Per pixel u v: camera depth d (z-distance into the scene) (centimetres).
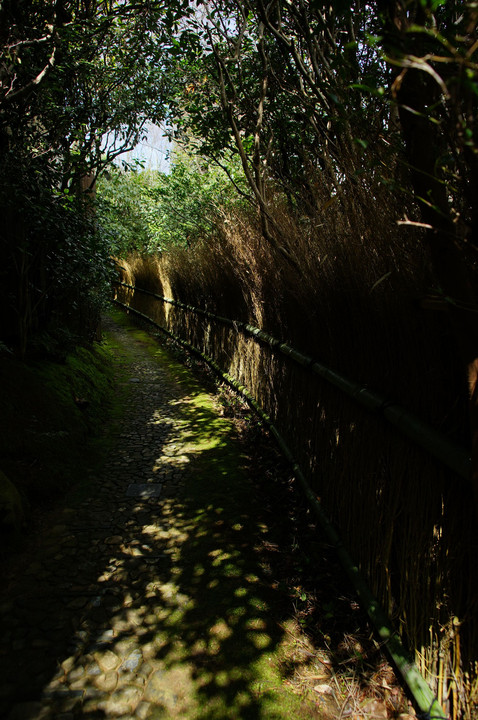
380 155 169
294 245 324
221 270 614
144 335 1205
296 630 223
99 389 593
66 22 423
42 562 268
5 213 433
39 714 176
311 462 331
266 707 183
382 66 159
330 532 275
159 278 1159
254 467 409
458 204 133
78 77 499
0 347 393
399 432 199
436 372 166
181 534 303
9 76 383
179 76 520
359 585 228
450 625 158
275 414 445
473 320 116
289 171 393
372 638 212
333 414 288
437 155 126
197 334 858
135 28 459
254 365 529
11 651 204
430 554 171
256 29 373
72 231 476
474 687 147
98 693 186
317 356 322
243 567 269
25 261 451
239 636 218
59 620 224
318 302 294
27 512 306
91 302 677
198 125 464
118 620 226
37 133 442
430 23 111
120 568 266
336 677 197
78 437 423
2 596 239
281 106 383
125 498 348
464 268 116
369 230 203
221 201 707
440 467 165
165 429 508
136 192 1094
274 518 325
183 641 214
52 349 510
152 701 184
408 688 181
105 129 555
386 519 209
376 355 222
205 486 370
